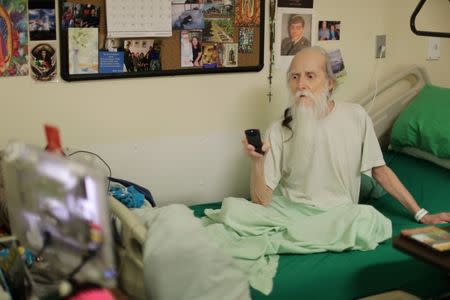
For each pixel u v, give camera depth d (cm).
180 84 228
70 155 213
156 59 220
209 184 245
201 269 136
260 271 172
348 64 265
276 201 212
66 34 202
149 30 215
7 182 130
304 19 249
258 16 237
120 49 212
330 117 212
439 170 236
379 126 264
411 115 248
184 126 233
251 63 240
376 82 273
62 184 99
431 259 138
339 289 173
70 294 109
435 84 290
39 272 136
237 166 249
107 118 217
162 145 230
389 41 272
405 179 238
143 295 153
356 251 189
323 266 177
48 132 111
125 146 223
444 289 190
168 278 139
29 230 123
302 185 213
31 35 197
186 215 158
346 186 214
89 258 101
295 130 209
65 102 209
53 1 198
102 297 109
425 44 281
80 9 202
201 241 142
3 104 199
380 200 235
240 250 181
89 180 95
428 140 236
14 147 121
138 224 152
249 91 244
